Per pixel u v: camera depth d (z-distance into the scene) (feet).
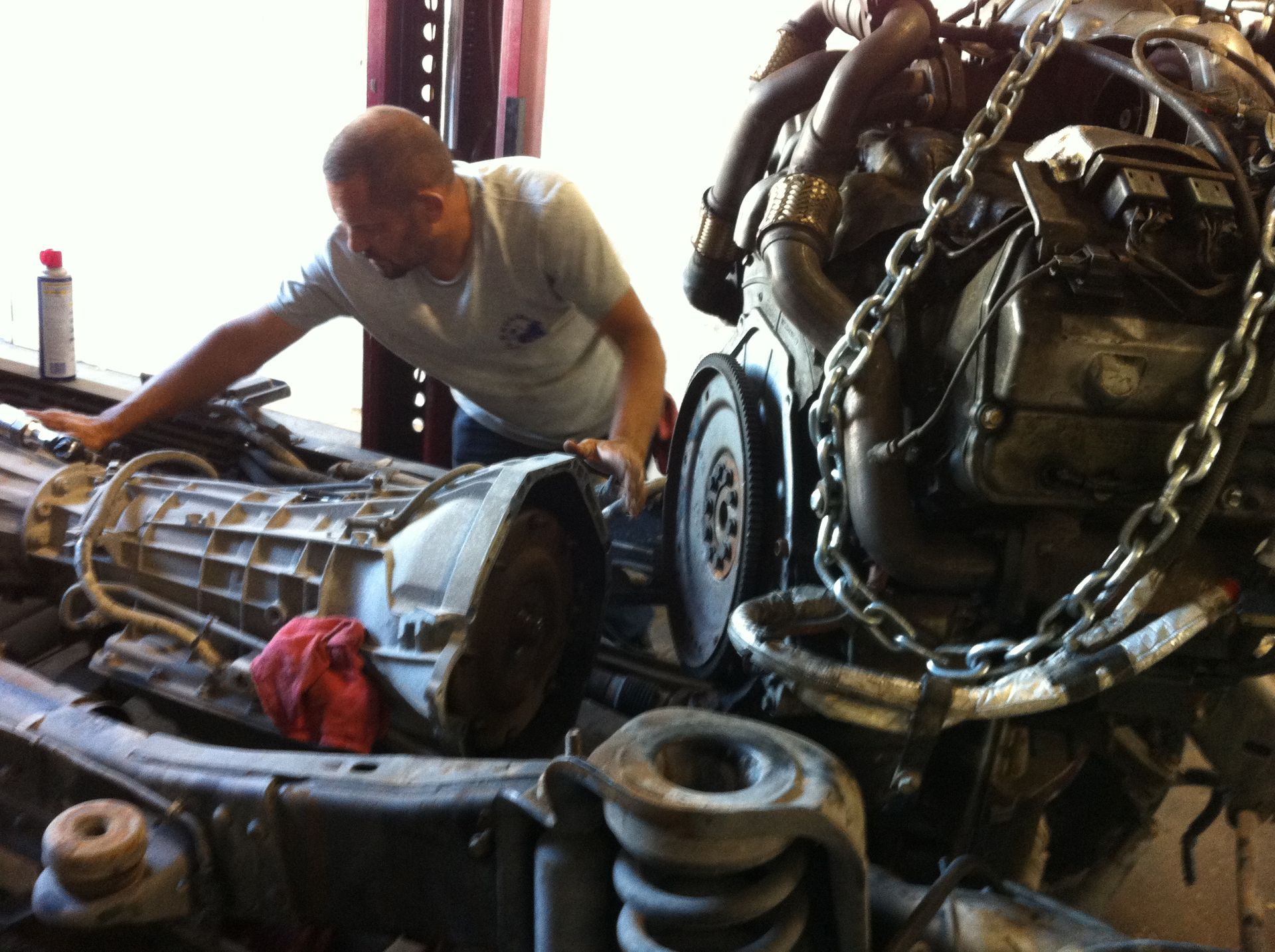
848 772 3.46
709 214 6.88
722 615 6.53
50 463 6.91
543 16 10.14
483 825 3.89
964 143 4.52
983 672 4.15
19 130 18.52
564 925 3.61
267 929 5.07
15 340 16.30
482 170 7.23
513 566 5.48
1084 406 4.15
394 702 5.32
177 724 6.27
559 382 7.93
